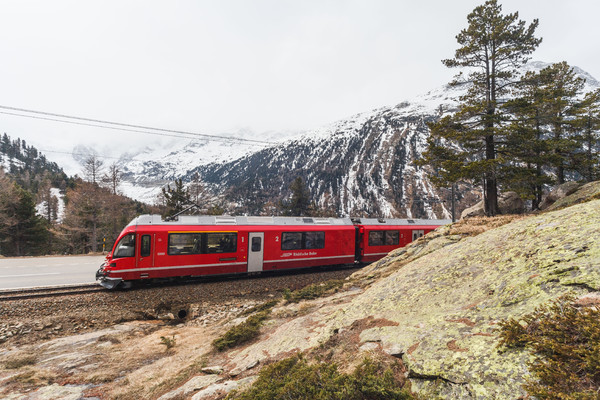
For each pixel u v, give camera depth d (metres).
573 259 4.38
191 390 5.32
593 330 2.76
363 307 6.81
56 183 122.88
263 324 8.42
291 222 18.42
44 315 11.54
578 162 26.92
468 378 3.23
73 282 16.67
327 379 3.98
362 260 21.06
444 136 21.14
